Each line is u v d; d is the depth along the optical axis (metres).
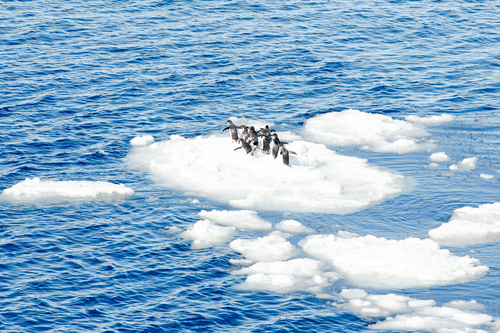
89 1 161.38
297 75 118.06
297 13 155.12
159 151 89.19
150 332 48.28
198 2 161.88
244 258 60.88
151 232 65.69
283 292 54.66
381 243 62.91
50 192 74.19
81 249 61.12
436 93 111.06
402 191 76.19
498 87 113.12
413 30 144.12
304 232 66.56
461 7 161.75
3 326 48.16
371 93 111.06
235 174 81.50
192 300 52.91
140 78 114.31
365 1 166.75
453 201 73.12
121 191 75.50
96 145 89.88
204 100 106.69
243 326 49.44
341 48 132.50
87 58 122.62
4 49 125.19
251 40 135.25
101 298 52.56
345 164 84.31
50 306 51.09
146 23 144.50
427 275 56.81
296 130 96.75
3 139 89.12
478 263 59.38
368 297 53.81
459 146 90.06
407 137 93.94
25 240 62.41
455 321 50.12
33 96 104.69
